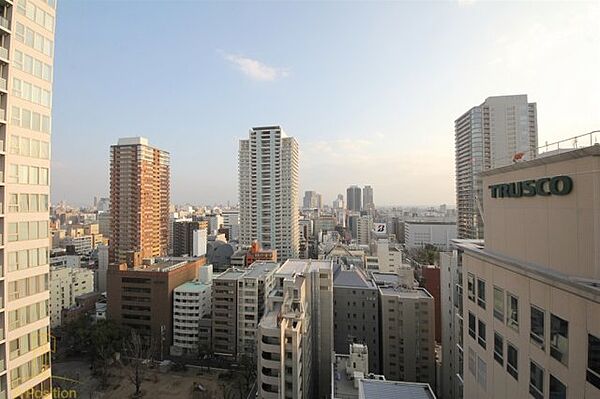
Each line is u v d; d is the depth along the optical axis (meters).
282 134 188.88
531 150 22.53
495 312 24.44
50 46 37.41
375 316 85.62
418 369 77.06
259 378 56.22
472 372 28.39
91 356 93.44
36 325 34.69
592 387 15.34
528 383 20.27
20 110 33.44
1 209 31.48
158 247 181.75
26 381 33.31
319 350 71.94
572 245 17.36
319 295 72.50
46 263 36.22
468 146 127.00
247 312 96.75
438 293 104.69
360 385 41.38
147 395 76.50
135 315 103.12
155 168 179.50
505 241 23.94
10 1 32.44
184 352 100.00
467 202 127.31
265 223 188.00
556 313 17.80
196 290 102.25
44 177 36.28
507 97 118.94
